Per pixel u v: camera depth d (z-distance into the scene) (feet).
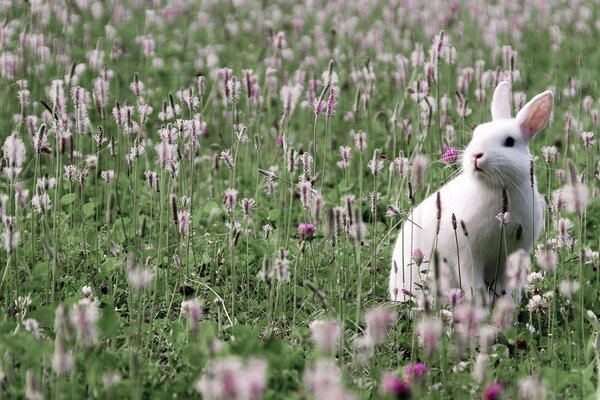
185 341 27.76
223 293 33.76
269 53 68.74
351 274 34.73
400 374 25.79
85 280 33.55
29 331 25.50
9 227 28.48
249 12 87.20
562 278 33.45
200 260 36.24
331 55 66.54
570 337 29.58
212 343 23.38
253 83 38.68
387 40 76.02
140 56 64.90
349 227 31.14
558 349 29.19
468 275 32.17
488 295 31.83
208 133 51.24
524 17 86.53
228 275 35.68
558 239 33.76
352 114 54.13
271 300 30.42
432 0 90.38
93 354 23.86
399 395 22.80
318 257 36.65
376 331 24.07
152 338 28.60
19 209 33.24
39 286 32.40
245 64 66.69
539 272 33.55
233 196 32.83
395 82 59.00
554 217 37.11
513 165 31.14
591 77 68.39
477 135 31.94
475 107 56.75
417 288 32.65
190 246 36.91
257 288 34.06
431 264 32.76
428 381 24.79
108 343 28.27
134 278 27.27
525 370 26.30
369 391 24.68
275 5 91.04
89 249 36.70
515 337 28.22
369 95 49.90
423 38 76.23
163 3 87.51
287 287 33.63
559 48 76.38
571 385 26.43
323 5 94.32
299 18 83.56
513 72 45.06
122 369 25.44
